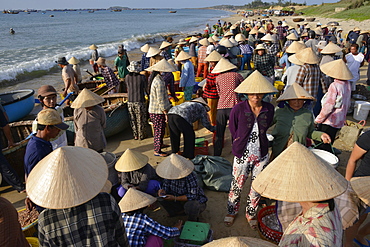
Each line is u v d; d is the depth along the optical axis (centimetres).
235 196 391
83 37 4188
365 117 737
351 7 5888
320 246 167
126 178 405
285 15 8294
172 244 337
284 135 391
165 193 393
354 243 298
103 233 200
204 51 1045
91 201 197
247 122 354
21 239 208
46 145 330
